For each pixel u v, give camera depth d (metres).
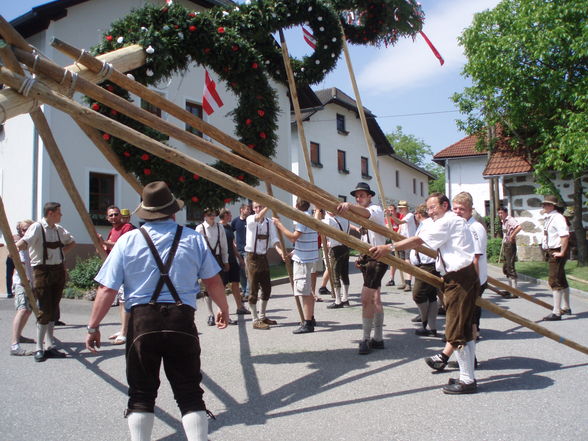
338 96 25.05
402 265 4.59
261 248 6.86
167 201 2.90
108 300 2.70
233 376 4.55
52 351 5.33
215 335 6.36
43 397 3.99
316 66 6.71
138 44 5.00
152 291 2.67
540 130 12.97
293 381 4.39
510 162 15.82
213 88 7.32
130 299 2.69
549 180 13.59
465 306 4.04
